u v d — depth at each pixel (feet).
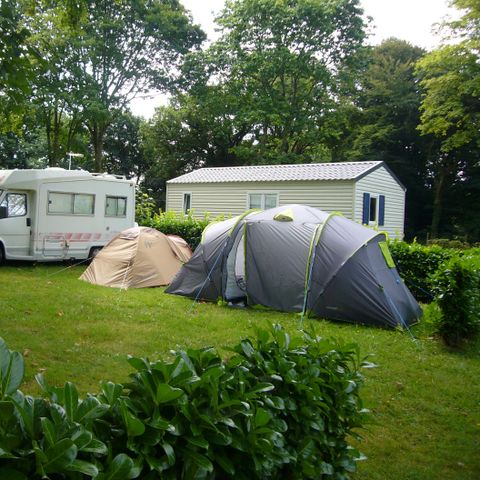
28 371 16.96
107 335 22.25
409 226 104.63
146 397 6.22
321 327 26.13
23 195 41.57
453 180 103.40
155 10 80.69
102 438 5.50
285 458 7.04
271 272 29.68
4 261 42.86
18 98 21.72
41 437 4.92
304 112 93.86
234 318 27.12
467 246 71.97
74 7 27.30
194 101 96.02
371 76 102.94
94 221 45.83
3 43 20.25
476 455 13.78
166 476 5.69
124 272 36.19
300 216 30.68
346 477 8.91
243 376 7.50
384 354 22.16
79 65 76.33
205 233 33.24
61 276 38.65
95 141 87.61
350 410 9.32
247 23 88.89
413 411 16.53
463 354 23.00
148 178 117.39
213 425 6.02
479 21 63.87
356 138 103.91
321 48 88.17
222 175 65.00
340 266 27.50
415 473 12.55
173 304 29.94
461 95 69.82
